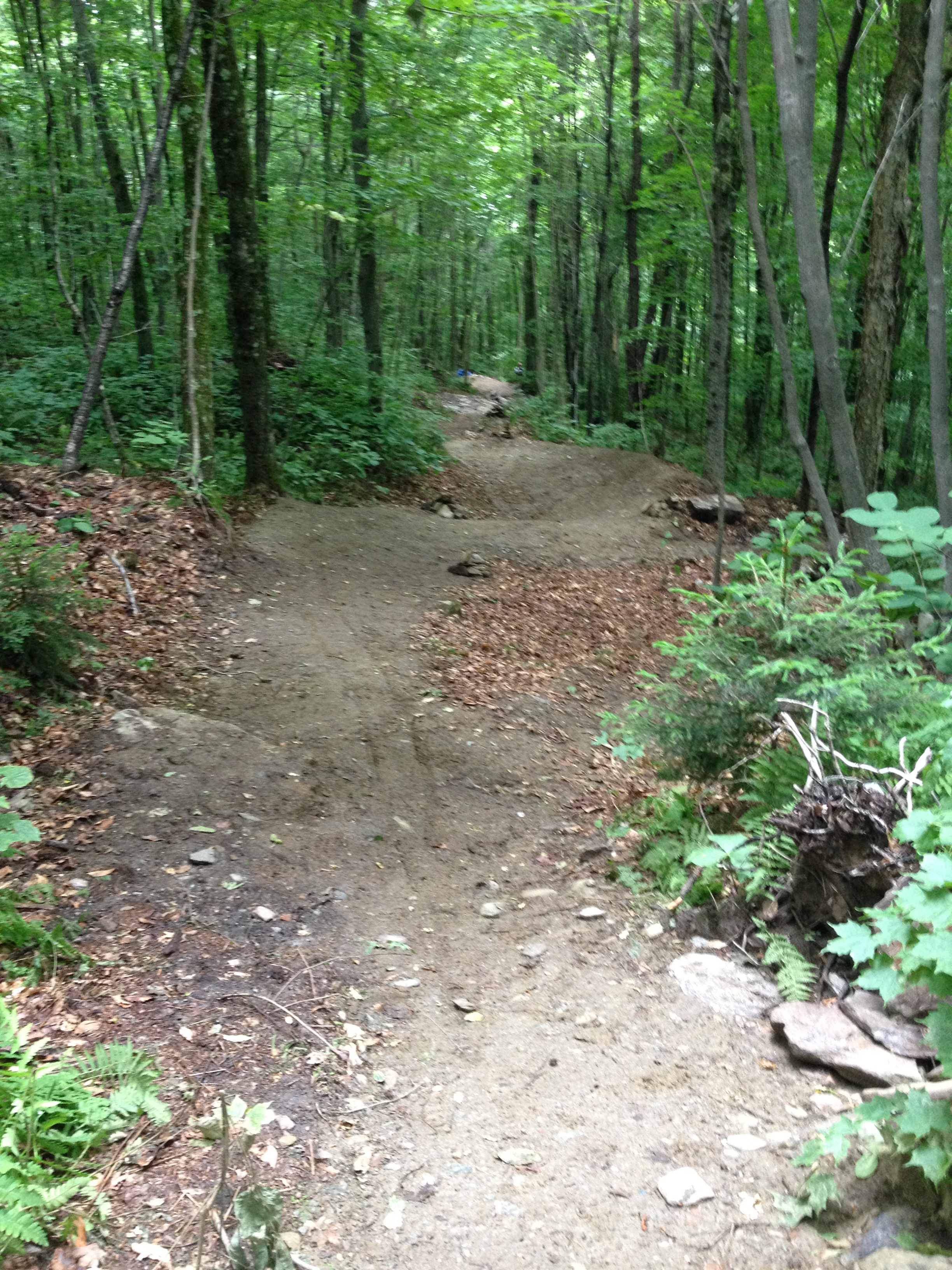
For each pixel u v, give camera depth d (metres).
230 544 9.67
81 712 5.95
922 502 17.36
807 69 5.15
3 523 8.34
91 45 12.97
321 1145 2.92
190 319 10.07
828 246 10.41
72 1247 2.42
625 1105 3.08
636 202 18.08
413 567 10.62
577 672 8.38
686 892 4.29
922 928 2.67
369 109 15.40
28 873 4.25
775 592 4.69
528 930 4.35
